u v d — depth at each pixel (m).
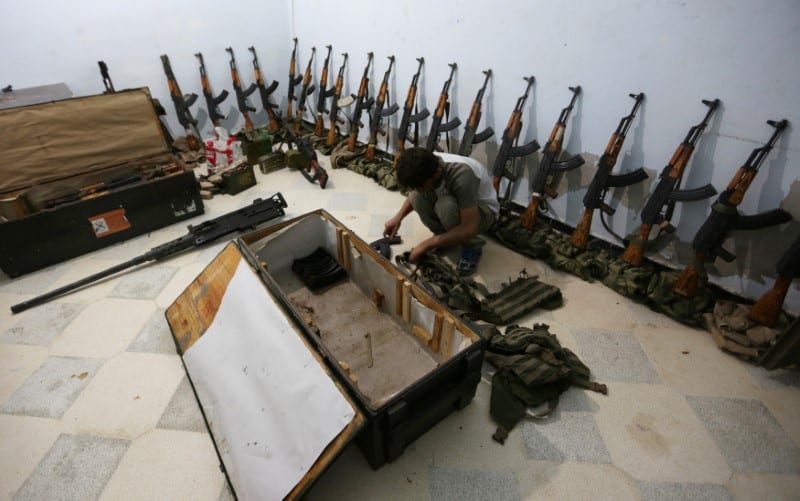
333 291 2.13
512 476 1.39
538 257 2.54
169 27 3.73
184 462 1.44
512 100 2.75
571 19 2.25
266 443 1.25
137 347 1.90
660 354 1.87
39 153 2.60
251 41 4.26
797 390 1.70
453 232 2.15
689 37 1.87
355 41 3.77
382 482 1.37
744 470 1.41
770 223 1.81
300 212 3.09
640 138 2.21
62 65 3.32
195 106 4.18
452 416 1.59
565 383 1.66
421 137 3.56
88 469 1.42
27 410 1.61
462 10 2.78
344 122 4.40
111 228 2.66
